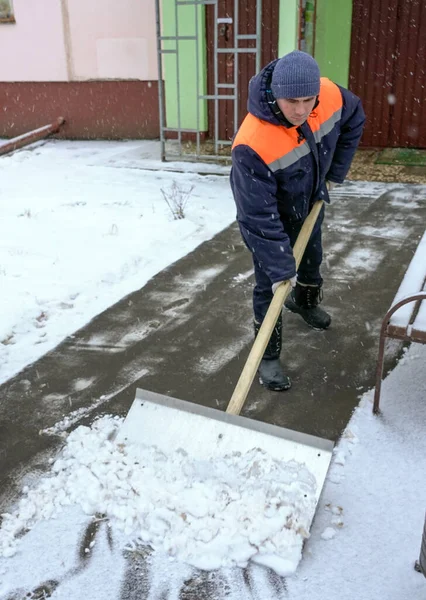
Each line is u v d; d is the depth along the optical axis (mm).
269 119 2582
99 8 10352
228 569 2127
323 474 2238
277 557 2129
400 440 2746
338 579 2086
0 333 3855
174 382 3354
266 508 2201
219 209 6535
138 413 2547
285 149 2646
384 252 5191
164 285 4637
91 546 2246
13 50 11164
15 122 11734
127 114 10906
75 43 10742
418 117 9250
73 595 2066
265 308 3148
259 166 2625
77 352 3689
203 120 10000
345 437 2777
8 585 2107
